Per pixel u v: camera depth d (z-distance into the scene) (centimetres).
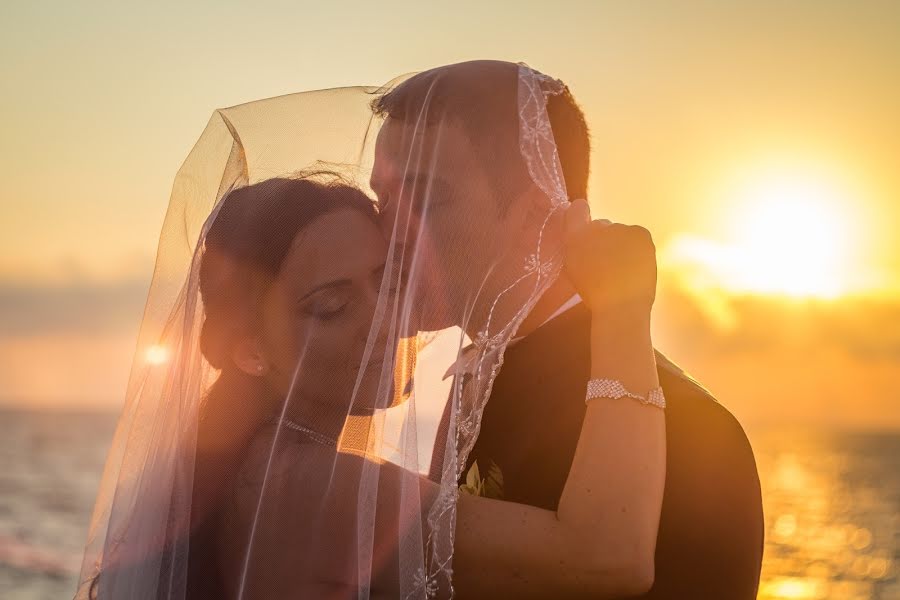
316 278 175
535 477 189
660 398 169
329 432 174
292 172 188
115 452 189
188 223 189
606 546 158
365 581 160
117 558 176
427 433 179
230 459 174
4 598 2441
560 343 195
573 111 210
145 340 186
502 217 184
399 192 184
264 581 163
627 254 174
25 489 5194
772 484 9425
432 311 182
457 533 165
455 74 192
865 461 12788
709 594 176
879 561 4541
